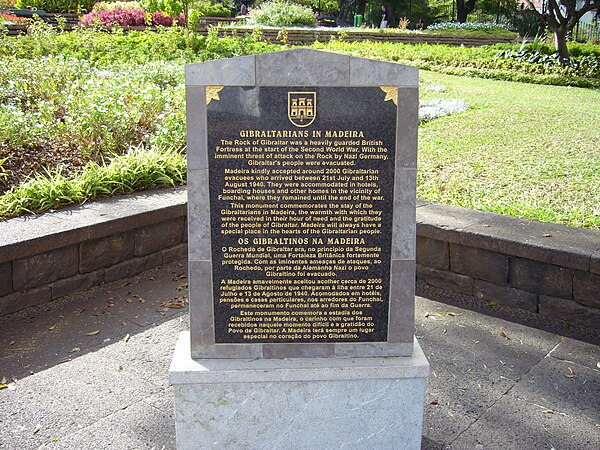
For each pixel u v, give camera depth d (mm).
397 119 2859
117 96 8062
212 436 3037
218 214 2914
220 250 2943
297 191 2900
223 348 3021
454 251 4988
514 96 13781
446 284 5094
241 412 3008
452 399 3664
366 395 3016
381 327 3033
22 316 4652
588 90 15812
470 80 16766
